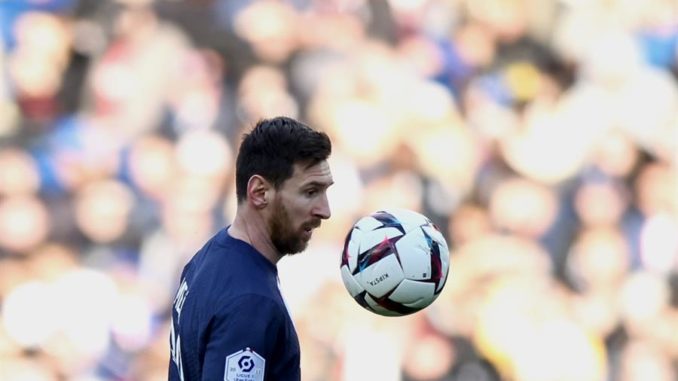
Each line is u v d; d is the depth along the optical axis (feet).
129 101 123.85
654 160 139.33
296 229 44.73
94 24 129.80
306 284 113.91
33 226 114.11
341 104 128.47
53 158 118.62
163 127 122.93
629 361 126.31
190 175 119.34
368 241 48.65
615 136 139.13
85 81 126.41
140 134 122.01
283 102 128.36
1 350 107.65
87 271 112.88
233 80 128.98
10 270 111.86
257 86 127.85
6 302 110.01
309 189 44.45
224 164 120.98
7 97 123.75
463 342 118.73
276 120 44.91
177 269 113.91
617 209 133.80
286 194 44.29
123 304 111.04
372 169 124.47
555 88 143.13
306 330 112.16
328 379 111.34
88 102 124.98
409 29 139.23
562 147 134.72
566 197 132.16
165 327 111.34
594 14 149.69
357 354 112.47
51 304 110.01
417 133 129.49
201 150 120.67
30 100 123.95
